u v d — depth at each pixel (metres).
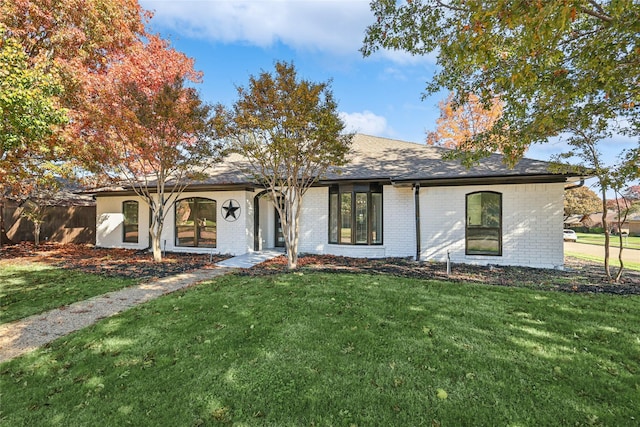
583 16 4.60
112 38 10.12
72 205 18.42
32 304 5.98
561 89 4.61
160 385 3.21
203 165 11.23
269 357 3.71
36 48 8.83
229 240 12.45
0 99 4.71
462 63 4.12
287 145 8.06
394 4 6.00
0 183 7.77
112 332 4.53
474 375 3.28
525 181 9.19
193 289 6.81
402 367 3.46
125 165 10.87
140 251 13.31
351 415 2.72
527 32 3.01
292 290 6.46
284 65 8.12
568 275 8.06
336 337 4.21
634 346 3.91
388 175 10.80
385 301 5.69
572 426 2.55
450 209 10.06
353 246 11.35
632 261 11.39
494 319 4.79
